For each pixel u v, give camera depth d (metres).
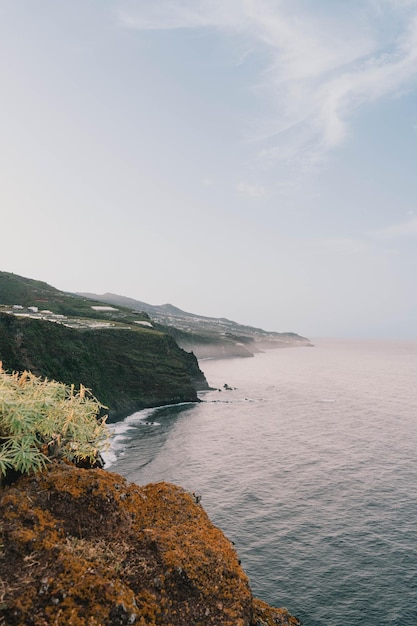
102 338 98.88
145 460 53.50
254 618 8.61
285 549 30.06
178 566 7.93
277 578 26.55
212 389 125.69
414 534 31.97
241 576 8.38
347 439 62.59
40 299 168.50
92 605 6.70
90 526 8.41
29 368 72.69
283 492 41.03
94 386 83.44
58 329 85.69
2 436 8.95
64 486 8.80
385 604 23.89
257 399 106.56
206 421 78.62
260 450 57.34
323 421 76.88
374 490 41.09
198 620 7.36
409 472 46.44
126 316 166.50
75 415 10.16
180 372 104.44
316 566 27.86
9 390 9.26
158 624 7.04
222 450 57.75
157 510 9.56
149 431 70.56
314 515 35.59
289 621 9.56
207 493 41.19
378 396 110.69
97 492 8.92
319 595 24.84
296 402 100.88
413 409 89.31
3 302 163.88
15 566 6.96
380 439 62.28
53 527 7.94
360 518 34.91
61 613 6.45
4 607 6.28
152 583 7.63
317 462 51.00
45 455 10.00
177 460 53.19
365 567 27.69
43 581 6.78
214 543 8.95
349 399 105.19
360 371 195.88
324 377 165.62
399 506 37.16
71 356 83.00
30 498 8.32
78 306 169.62
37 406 9.43
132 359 99.31
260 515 35.75
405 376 170.00
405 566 27.67
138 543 8.43
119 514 8.87
